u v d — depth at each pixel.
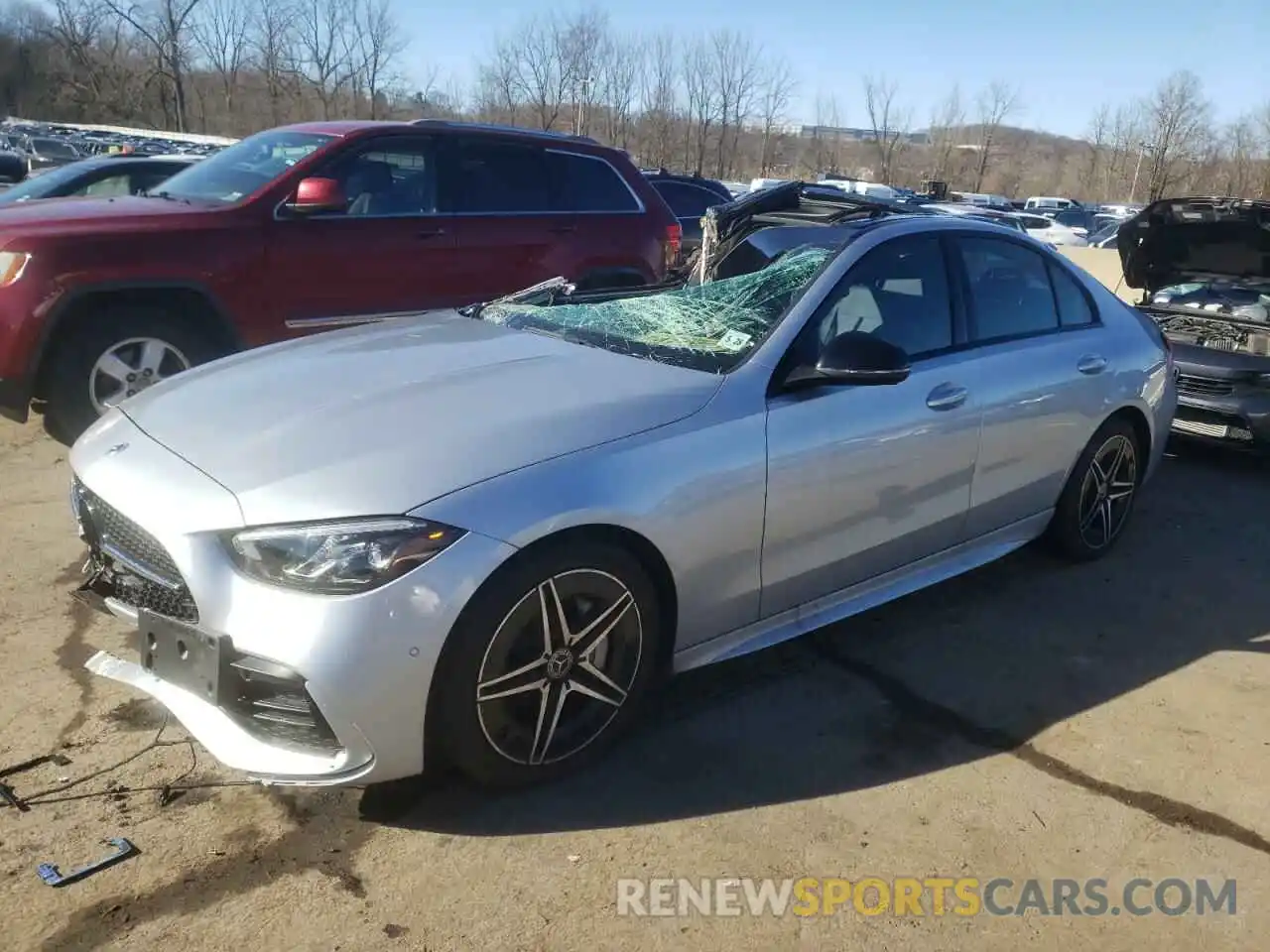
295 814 2.67
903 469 3.47
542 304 4.09
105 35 45.75
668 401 2.95
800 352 3.23
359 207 6.00
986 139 56.88
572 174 6.90
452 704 2.53
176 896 2.37
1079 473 4.36
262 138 6.46
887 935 2.36
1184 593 4.36
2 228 5.06
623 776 2.89
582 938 2.31
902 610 4.06
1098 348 4.35
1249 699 3.47
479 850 2.57
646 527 2.76
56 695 3.15
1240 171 42.62
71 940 2.23
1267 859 2.67
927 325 3.70
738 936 2.34
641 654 2.90
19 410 5.09
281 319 5.73
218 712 2.59
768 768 2.96
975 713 3.31
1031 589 4.32
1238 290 6.93
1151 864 2.63
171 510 2.56
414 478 2.52
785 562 3.20
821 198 4.43
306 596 2.39
